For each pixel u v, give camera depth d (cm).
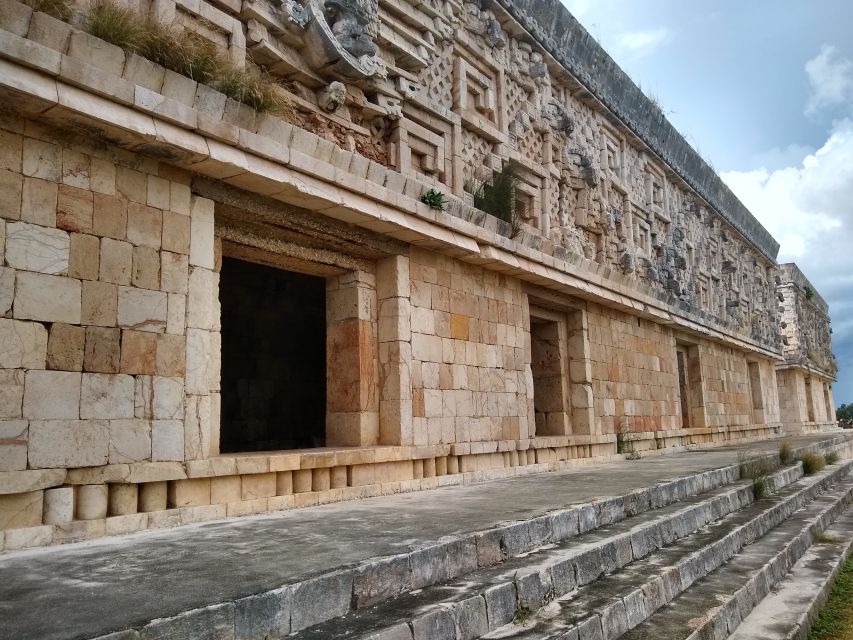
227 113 646
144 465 578
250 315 1272
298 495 712
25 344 518
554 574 484
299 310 1363
